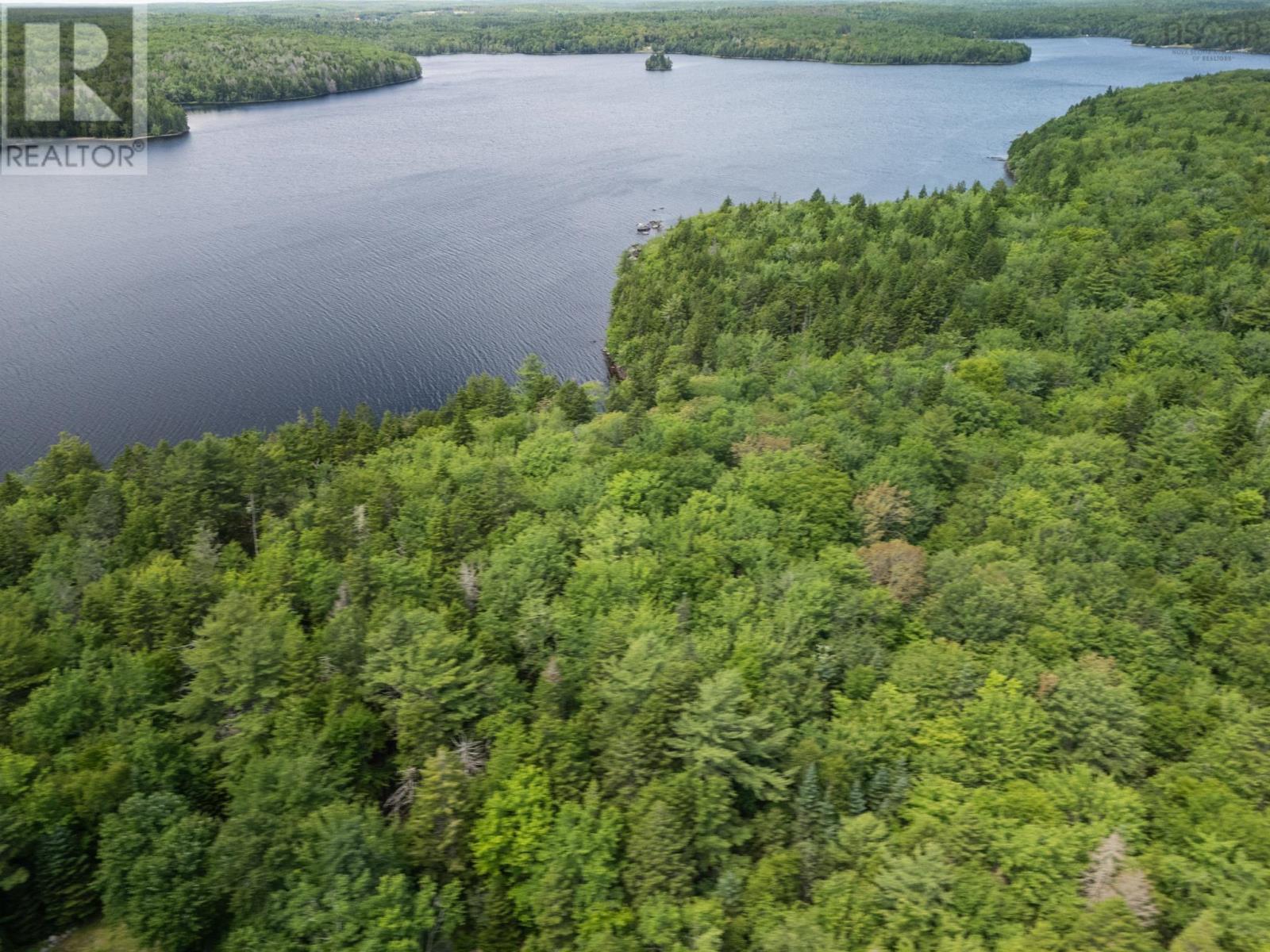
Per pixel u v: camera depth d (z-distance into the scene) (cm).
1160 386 12075
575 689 6944
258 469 9769
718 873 5750
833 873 5481
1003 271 16550
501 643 7431
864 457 10388
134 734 6481
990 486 9956
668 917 5288
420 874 5878
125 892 5778
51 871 5850
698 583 8112
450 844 5872
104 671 7012
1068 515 9425
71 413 14338
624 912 5466
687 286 17100
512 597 7744
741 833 5788
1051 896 5144
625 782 6112
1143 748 6438
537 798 5900
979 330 14750
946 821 5744
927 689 6700
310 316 17962
